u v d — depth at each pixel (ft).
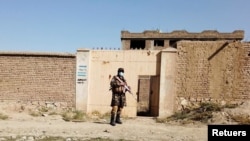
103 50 63.31
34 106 61.72
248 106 56.13
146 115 66.59
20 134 35.94
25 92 62.23
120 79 44.73
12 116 52.85
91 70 63.26
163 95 60.39
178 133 41.14
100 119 55.01
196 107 59.26
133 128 42.91
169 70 60.70
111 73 62.85
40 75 62.49
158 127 46.37
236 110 54.49
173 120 55.72
